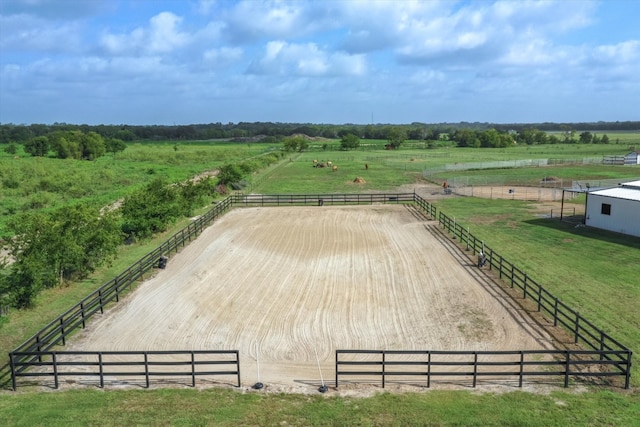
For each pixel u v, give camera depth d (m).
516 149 138.62
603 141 170.75
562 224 35.06
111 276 23.53
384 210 42.00
